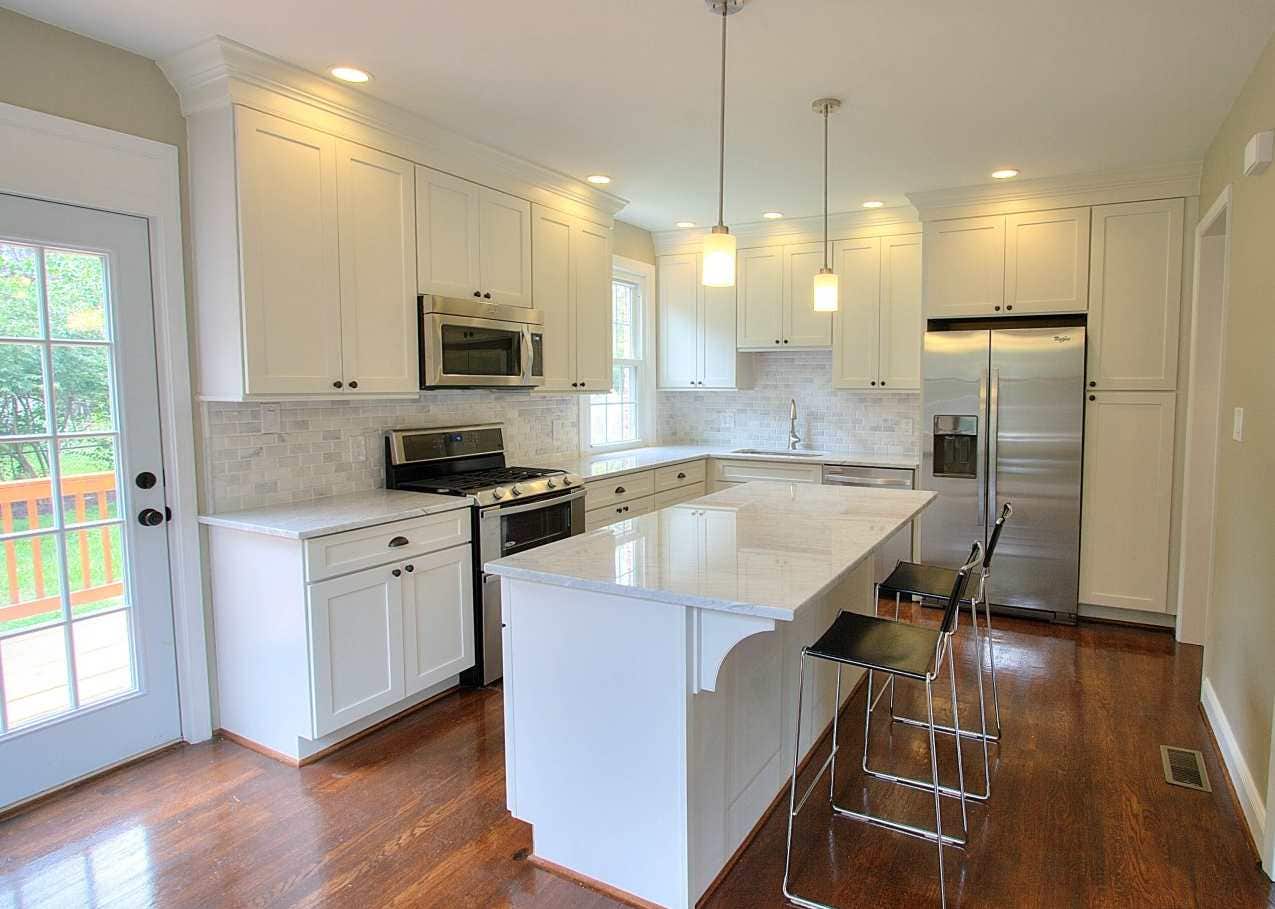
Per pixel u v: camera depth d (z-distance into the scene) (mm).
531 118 3115
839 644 2135
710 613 1794
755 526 2555
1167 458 3971
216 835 2230
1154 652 3764
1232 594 2674
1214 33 2363
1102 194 4004
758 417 5676
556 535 3670
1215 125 3201
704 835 1964
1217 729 2803
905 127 3242
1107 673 3490
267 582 2643
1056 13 2242
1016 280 4234
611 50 2496
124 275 2547
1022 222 4199
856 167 3838
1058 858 2141
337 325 2893
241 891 1984
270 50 2492
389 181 3080
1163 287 3920
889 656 2045
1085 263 4074
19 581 2354
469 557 3203
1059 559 4188
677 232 5434
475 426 3906
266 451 2969
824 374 5426
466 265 3459
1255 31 2346
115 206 2496
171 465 2691
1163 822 2312
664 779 1888
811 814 2375
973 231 4316
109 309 2521
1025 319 4332
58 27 2334
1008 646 3861
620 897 1974
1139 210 3939
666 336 5586
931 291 4438
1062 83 2764
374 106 2930
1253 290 2512
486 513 3236
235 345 2604
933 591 2781
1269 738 2133
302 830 2258
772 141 3414
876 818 2336
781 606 1664
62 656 2461
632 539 2354
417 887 2010
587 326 4320
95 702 2547
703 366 5473
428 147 3227
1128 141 3428
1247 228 2633
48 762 2430
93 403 2504
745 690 2186
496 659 3336
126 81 2508
